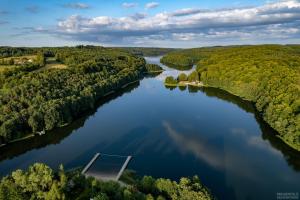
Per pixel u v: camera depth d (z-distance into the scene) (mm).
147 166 95188
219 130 128500
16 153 110500
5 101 140250
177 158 101125
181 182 67062
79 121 145000
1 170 97500
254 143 113500
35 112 128250
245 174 89750
